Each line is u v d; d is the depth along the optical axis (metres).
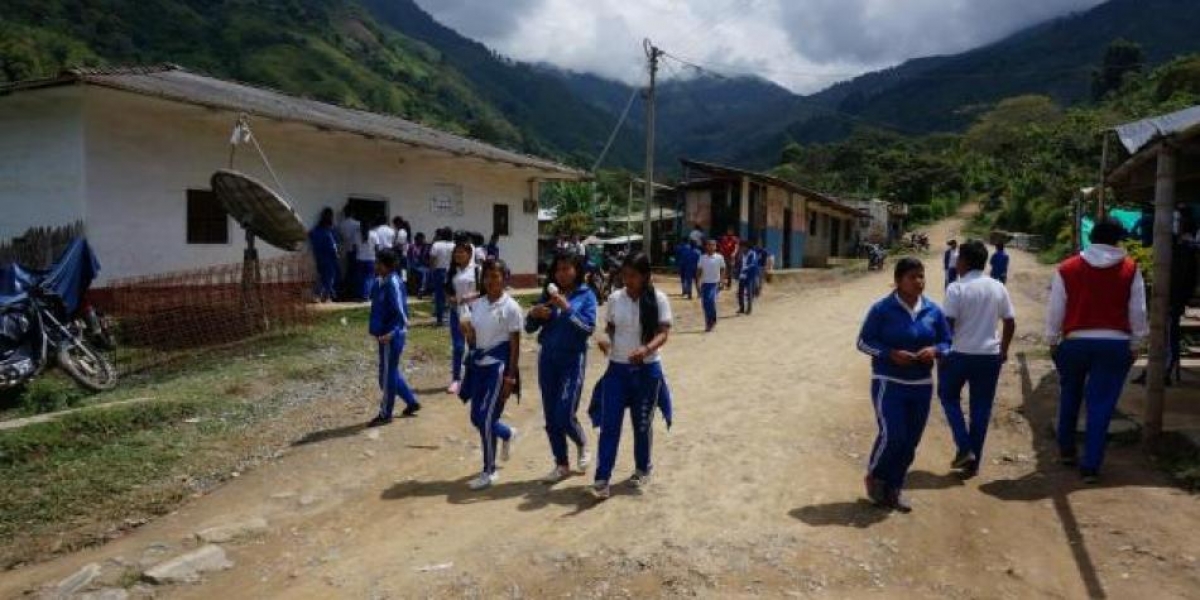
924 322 5.22
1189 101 53.72
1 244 12.49
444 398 9.01
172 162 13.11
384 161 17.19
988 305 5.88
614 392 5.63
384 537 5.21
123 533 5.55
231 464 6.87
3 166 12.55
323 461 6.84
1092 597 4.09
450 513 5.55
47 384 9.24
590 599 4.21
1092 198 14.64
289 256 13.54
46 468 6.66
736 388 9.34
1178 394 7.63
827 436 7.18
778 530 4.98
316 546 5.14
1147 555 4.45
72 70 11.12
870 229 54.94
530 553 4.78
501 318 6.03
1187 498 5.14
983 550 4.71
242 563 4.95
